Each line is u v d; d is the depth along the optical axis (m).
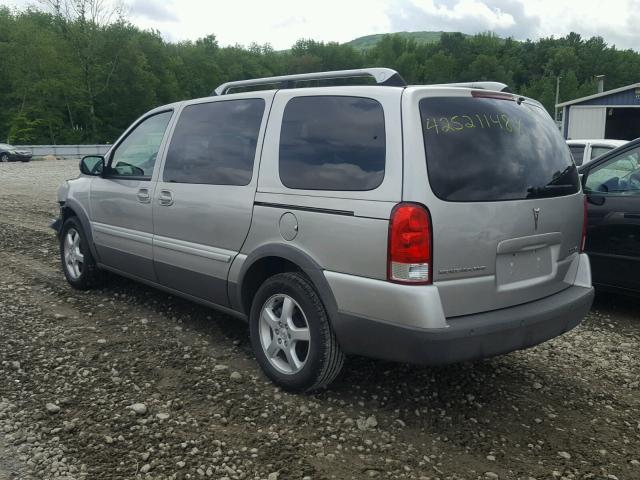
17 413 3.55
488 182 3.39
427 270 3.16
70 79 58.97
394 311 3.21
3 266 7.16
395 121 3.32
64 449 3.19
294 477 2.98
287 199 3.75
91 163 5.68
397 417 3.61
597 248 5.76
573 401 3.90
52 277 6.63
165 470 3.01
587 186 5.94
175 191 4.61
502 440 3.39
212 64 99.69
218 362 4.33
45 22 68.06
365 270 3.32
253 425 3.46
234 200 4.10
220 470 3.02
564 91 115.12
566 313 3.67
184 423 3.47
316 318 3.60
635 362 4.58
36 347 4.57
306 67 122.25
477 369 4.34
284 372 3.86
